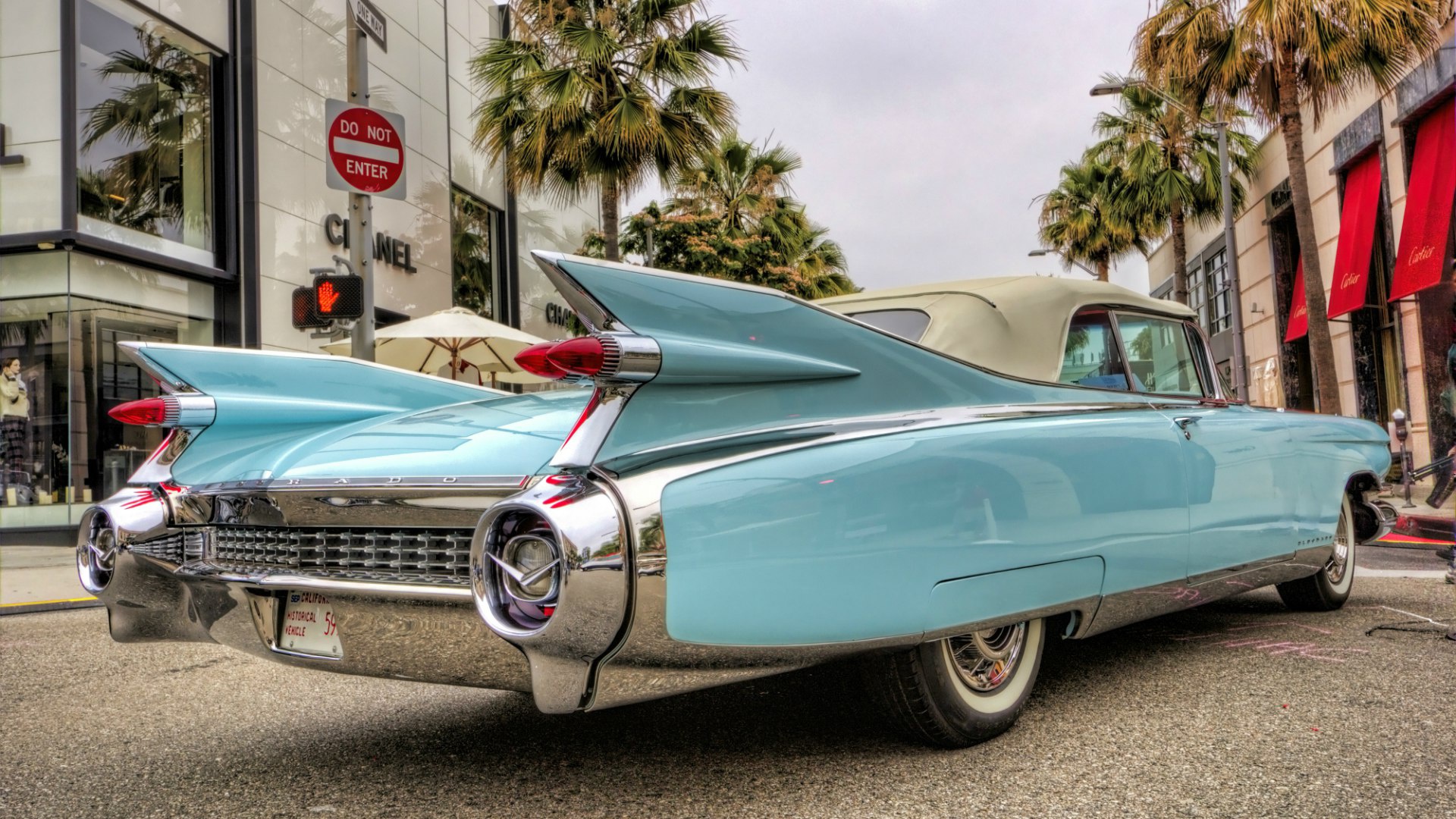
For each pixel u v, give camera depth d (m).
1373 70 14.05
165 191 11.20
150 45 11.02
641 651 1.81
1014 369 2.82
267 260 12.15
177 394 2.57
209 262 11.73
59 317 10.12
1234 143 21.84
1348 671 3.39
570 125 13.60
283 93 12.57
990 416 2.50
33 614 6.26
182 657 4.34
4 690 3.73
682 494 1.85
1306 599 4.47
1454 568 4.64
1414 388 14.94
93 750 2.84
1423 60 14.04
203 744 2.88
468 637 1.93
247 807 2.31
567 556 1.71
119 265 10.64
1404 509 11.02
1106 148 23.61
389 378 2.96
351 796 2.37
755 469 1.96
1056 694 3.14
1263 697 3.08
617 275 1.89
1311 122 18.64
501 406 2.54
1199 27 15.34
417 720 3.09
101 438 10.40
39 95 10.08
